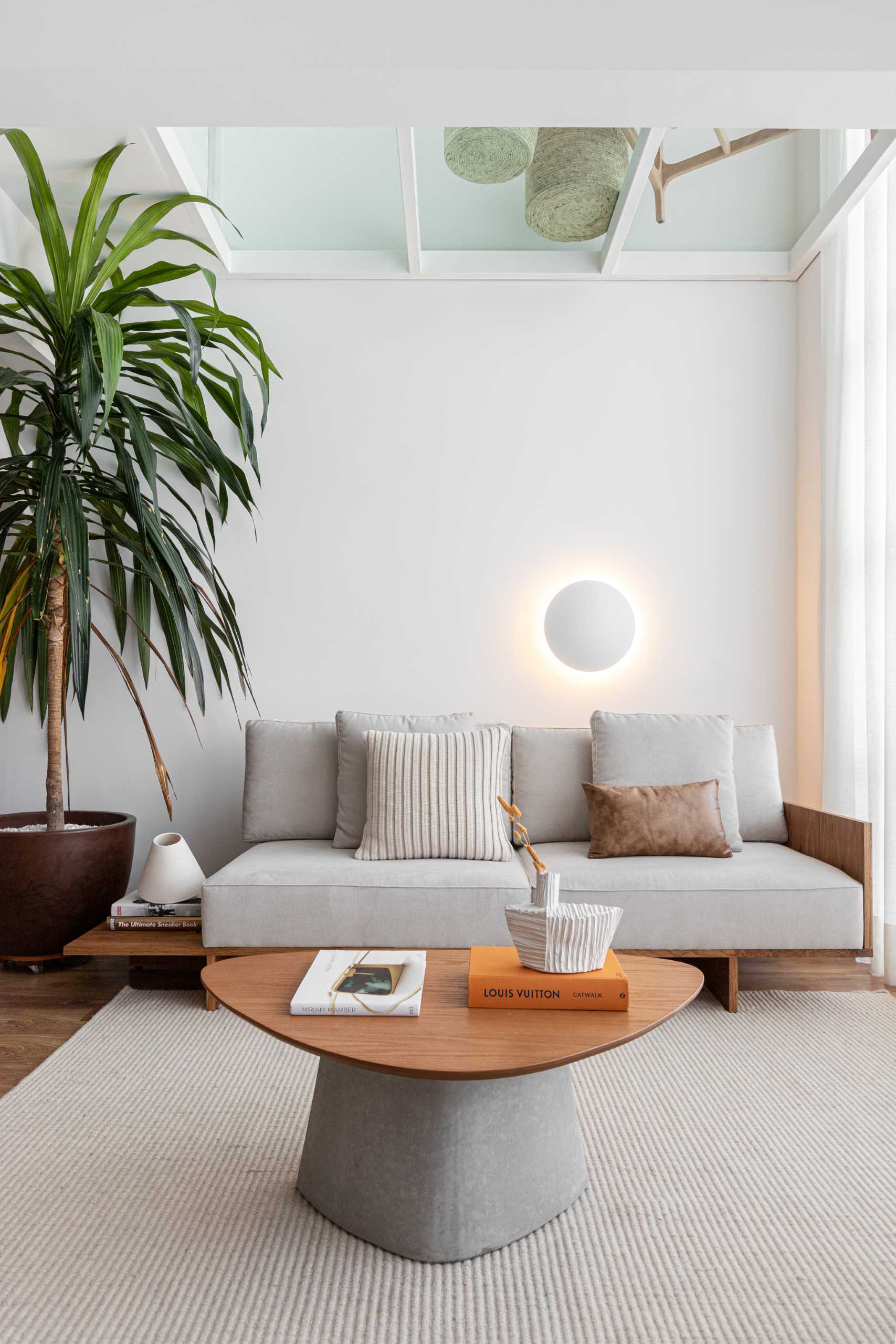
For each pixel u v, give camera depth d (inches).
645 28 85.3
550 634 144.7
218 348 135.9
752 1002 113.7
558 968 67.4
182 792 147.5
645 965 77.7
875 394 122.5
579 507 149.3
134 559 135.9
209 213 132.3
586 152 127.0
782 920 107.0
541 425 149.3
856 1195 69.1
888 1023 106.2
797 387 150.0
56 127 95.0
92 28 85.5
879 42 84.8
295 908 107.0
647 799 120.1
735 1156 75.0
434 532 148.9
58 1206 67.3
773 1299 57.0
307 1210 67.2
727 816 126.0
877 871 122.5
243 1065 93.2
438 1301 56.8
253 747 134.6
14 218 120.5
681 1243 63.0
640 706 148.2
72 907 119.3
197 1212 66.8
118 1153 75.2
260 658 148.6
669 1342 53.1
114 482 117.8
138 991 115.3
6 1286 58.0
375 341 149.5
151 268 111.5
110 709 147.3
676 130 133.0
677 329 149.9
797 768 148.6
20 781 146.7
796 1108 83.9
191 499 148.1
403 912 106.7
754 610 149.3
